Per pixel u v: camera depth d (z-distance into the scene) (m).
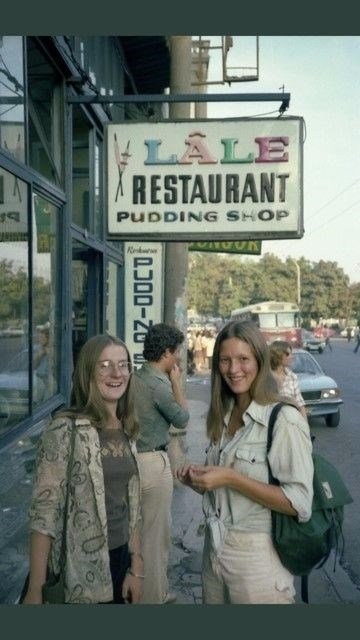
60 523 2.56
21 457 4.56
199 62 15.69
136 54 10.77
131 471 2.81
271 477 2.62
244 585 2.62
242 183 5.75
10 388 4.46
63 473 2.56
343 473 9.17
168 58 11.04
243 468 2.64
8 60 4.50
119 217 5.82
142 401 4.07
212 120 5.76
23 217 4.81
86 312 8.74
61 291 6.29
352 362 33.88
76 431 2.59
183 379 7.76
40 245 5.50
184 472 2.69
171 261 7.81
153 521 4.11
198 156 5.78
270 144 5.73
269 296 96.00
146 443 4.10
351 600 4.89
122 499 2.79
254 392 2.70
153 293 11.05
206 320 71.25
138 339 11.05
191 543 5.79
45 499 2.54
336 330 92.19
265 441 2.64
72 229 6.77
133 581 2.89
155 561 4.12
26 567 4.48
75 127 7.36
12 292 4.54
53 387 6.07
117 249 10.45
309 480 2.58
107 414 2.76
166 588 4.24
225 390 2.87
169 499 4.18
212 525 2.71
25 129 4.89
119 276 10.93
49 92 6.01
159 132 5.79
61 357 6.27
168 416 4.10
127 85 11.61
